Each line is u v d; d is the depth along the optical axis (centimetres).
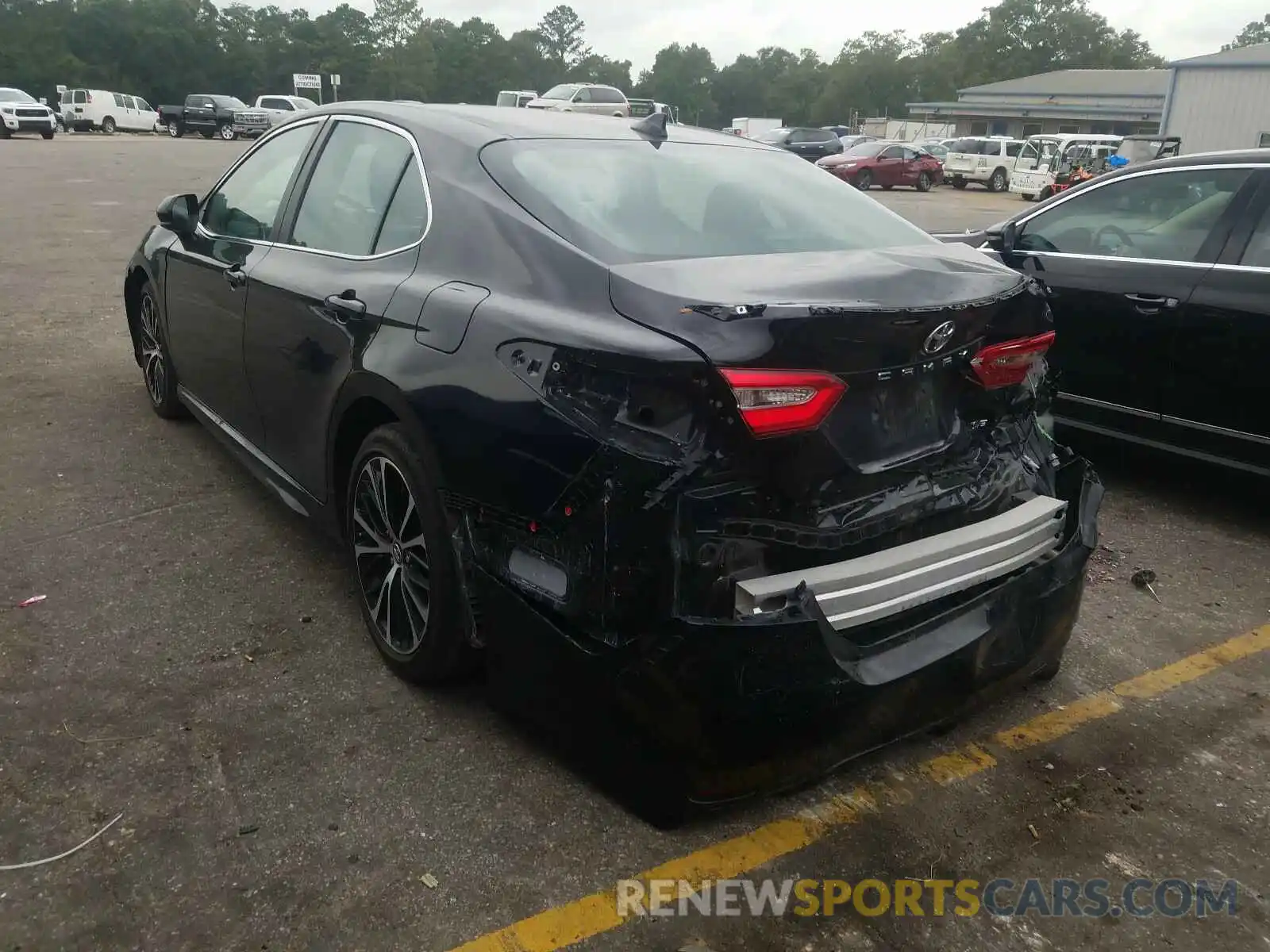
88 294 905
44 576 383
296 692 316
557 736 264
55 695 309
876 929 237
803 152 3681
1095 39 10912
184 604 367
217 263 430
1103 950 234
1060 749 308
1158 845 268
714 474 230
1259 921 243
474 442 267
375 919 232
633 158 331
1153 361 493
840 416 245
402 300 303
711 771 241
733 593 235
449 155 322
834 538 249
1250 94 3272
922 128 6259
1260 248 460
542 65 12531
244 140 4725
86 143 3547
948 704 274
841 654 243
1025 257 552
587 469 238
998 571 284
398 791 273
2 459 496
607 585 237
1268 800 288
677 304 236
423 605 306
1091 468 330
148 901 234
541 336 255
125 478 479
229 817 261
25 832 253
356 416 330
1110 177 534
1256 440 462
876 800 282
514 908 237
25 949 219
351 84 10500
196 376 477
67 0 9300
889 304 242
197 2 10069
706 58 13175
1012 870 257
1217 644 378
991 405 288
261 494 468
